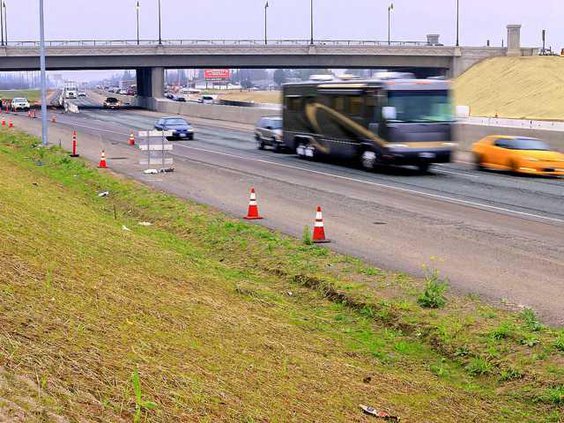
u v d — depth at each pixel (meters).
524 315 12.18
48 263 10.72
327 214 22.55
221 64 107.75
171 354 8.52
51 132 59.22
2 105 113.81
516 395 9.60
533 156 32.81
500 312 12.55
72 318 8.54
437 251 17.42
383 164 32.84
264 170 34.47
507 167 33.84
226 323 10.77
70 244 12.91
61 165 34.09
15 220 13.13
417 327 11.95
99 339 8.13
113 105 117.50
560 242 18.44
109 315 9.24
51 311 8.54
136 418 6.45
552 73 107.12
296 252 17.03
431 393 9.52
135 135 56.59
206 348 9.20
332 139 36.09
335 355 10.59
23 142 46.12
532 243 18.28
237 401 7.66
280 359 9.64
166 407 6.91
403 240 18.67
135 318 9.51
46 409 6.04
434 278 13.74
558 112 93.56
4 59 98.69
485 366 10.36
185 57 106.56
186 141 52.88
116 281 11.21
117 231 17.22
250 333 10.57
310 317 12.61
